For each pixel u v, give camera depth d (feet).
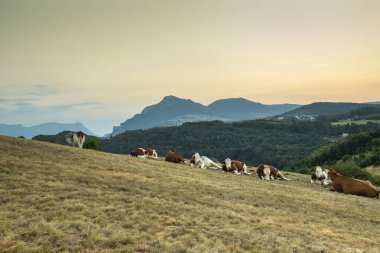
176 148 581.94
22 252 32.37
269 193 73.51
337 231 51.57
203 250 36.65
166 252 35.17
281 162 467.52
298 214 59.52
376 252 41.98
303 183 109.91
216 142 585.63
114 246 35.88
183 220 46.19
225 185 76.95
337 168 191.93
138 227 41.68
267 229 46.91
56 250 33.60
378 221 61.82
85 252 33.63
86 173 66.54
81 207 46.09
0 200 46.21
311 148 536.83
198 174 92.02
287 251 38.81
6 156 71.82
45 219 41.50
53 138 302.45
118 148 589.32
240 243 40.11
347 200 78.69
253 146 555.69
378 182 177.78
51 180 58.29
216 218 49.01
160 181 69.87
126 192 57.00
